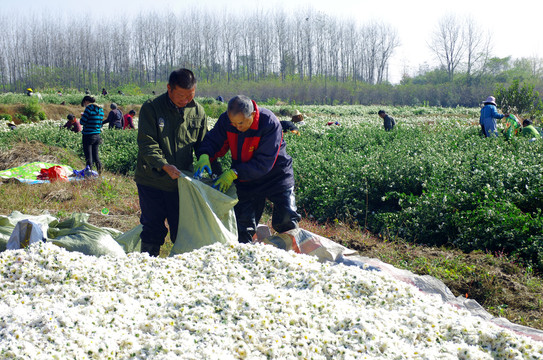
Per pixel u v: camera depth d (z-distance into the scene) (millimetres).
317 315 3039
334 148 12781
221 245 4098
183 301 3168
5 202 8016
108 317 2953
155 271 3684
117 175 11250
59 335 2684
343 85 86625
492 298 4734
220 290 3275
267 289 3361
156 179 4598
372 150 12242
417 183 8695
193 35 99000
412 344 2869
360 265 4344
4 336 2689
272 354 2645
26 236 4207
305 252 4566
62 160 11875
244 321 2885
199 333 2803
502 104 25984
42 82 94250
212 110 32750
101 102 38219
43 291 3352
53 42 99938
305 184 9555
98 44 100625
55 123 22484
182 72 4285
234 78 100375
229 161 10414
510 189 7641
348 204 8281
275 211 4785
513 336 2867
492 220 6547
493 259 5715
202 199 4309
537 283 5062
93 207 8148
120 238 4695
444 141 12570
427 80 96000
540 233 6137
